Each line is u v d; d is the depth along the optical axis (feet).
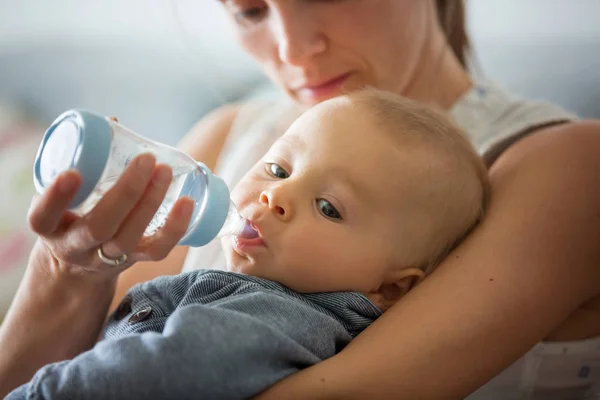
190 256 4.43
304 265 3.02
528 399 3.55
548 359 3.51
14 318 2.94
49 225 2.23
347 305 3.03
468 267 2.97
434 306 2.86
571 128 3.53
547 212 3.10
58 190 2.09
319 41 3.62
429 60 4.20
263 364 2.56
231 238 3.10
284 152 3.26
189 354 2.40
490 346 2.81
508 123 4.01
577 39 6.75
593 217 3.11
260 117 5.08
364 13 3.60
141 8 7.41
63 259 2.51
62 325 2.95
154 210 2.28
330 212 3.09
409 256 3.24
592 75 6.43
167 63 7.35
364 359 2.70
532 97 6.46
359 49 3.69
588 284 3.07
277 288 2.98
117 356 2.39
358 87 3.83
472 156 3.44
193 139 5.25
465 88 4.34
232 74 7.22
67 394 2.36
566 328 3.46
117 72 7.31
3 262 6.16
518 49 6.78
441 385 2.72
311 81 3.77
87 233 2.25
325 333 2.84
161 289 3.02
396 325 2.83
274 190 3.03
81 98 7.24
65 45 7.38
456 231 3.32
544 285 2.93
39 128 7.04
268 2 3.57
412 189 3.18
